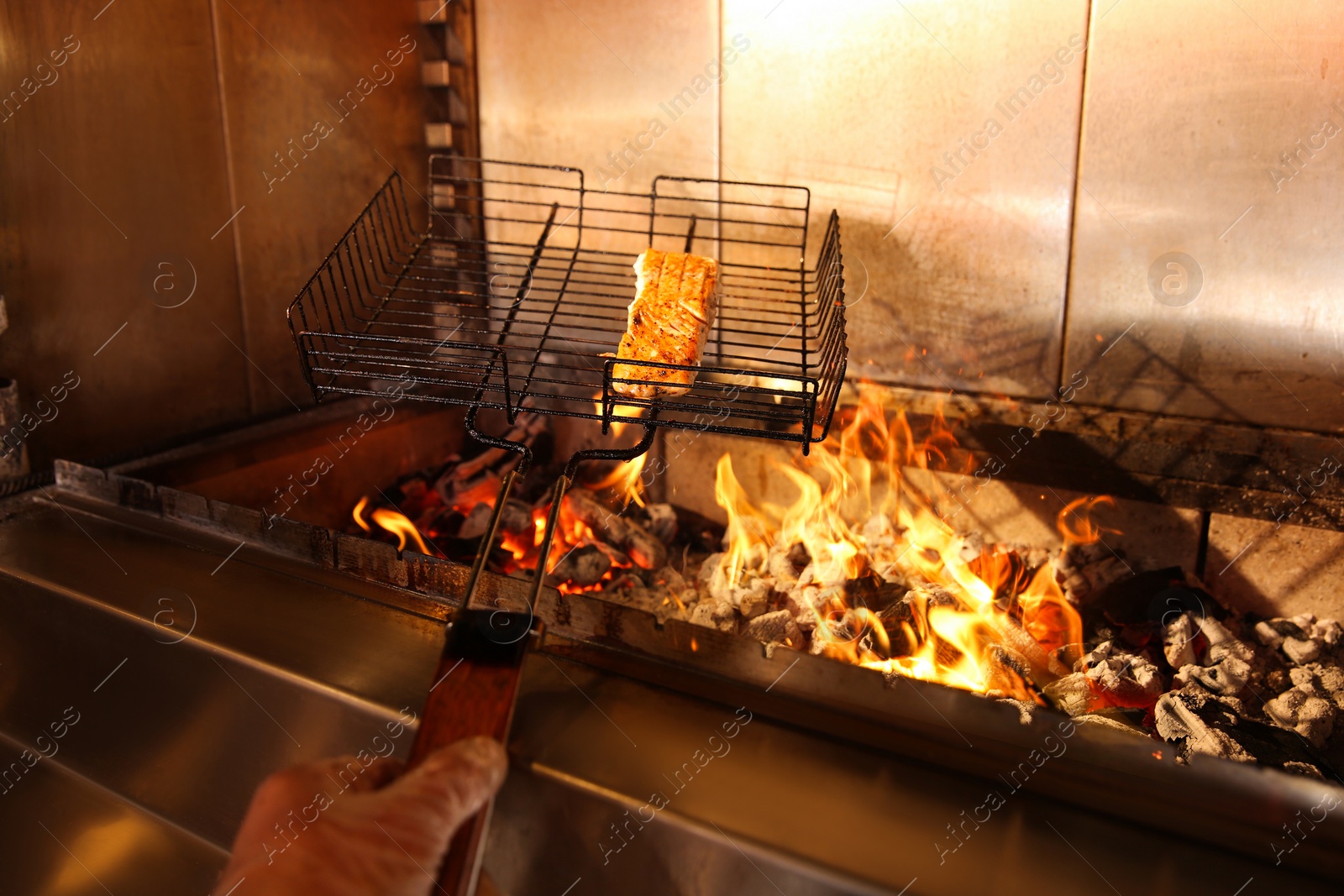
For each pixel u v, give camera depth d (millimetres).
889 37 1873
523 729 1074
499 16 2297
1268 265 1627
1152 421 1762
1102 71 1692
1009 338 1902
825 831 939
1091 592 1754
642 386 1325
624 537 1939
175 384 1947
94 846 1356
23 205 1644
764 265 2127
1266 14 1537
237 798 1274
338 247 1511
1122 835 945
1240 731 1303
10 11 1573
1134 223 1728
